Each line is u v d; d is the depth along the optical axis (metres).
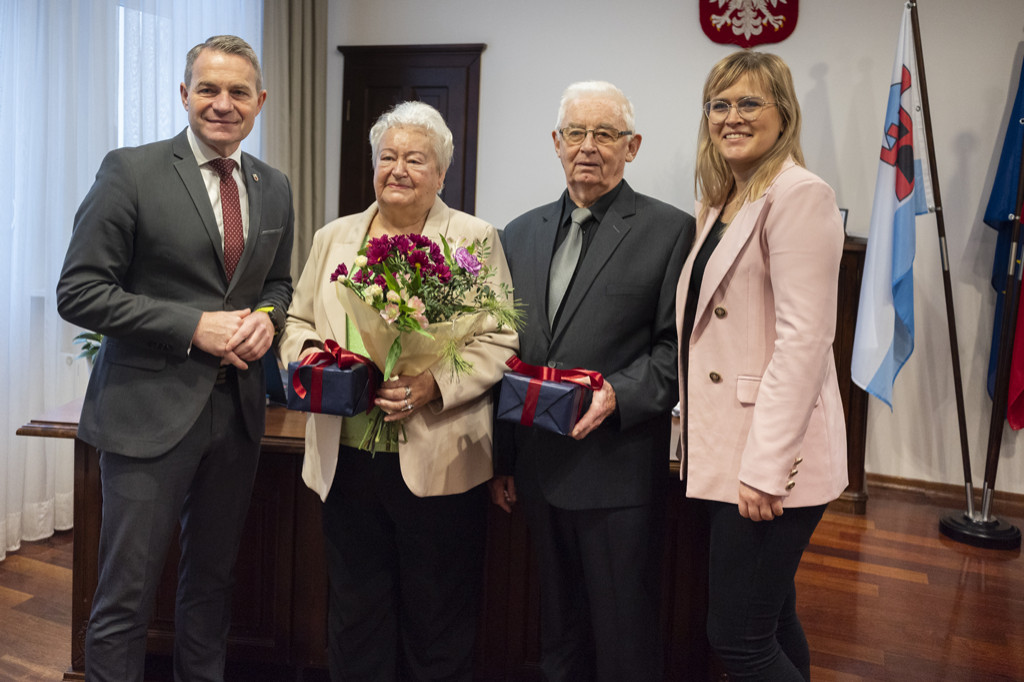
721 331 1.73
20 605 2.88
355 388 1.74
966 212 4.29
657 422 1.95
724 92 1.71
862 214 4.45
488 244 1.98
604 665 1.95
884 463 4.56
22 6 3.17
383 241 1.68
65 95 3.33
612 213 1.96
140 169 1.82
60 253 3.37
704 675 2.28
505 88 4.92
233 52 1.85
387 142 1.88
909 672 2.67
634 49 4.70
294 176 4.81
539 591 2.32
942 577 3.43
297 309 2.09
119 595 1.84
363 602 2.08
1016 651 2.83
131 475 1.83
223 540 2.04
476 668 2.38
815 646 2.81
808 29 4.43
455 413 1.94
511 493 2.18
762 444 1.58
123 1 3.62
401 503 1.96
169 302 1.85
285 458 2.36
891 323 3.74
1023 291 4.03
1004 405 3.93
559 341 1.93
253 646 2.42
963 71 4.23
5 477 3.24
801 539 1.70
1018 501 4.33
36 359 3.36
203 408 1.89
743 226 1.70
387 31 5.06
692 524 2.24
